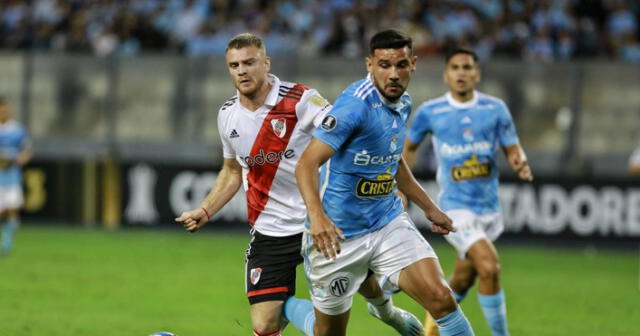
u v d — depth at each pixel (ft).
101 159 193.88
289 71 188.96
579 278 139.54
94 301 111.65
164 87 195.62
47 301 110.83
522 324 101.76
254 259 71.51
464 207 87.25
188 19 230.48
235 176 73.31
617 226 172.65
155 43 219.00
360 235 64.85
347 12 214.69
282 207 70.79
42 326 95.25
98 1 238.48
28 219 197.67
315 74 188.34
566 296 122.52
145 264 144.56
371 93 62.34
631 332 98.32
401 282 64.08
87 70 198.08
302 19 222.28
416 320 73.41
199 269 140.36
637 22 226.38
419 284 63.16
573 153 184.03
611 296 123.03
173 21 232.32
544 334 96.12
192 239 178.29
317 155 60.34
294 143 69.62
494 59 185.06
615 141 183.21
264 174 70.54
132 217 192.03
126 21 221.46
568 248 173.68
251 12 224.33
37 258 149.28
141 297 115.24
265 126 69.36
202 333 94.02
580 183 173.27
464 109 88.17
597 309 112.78
